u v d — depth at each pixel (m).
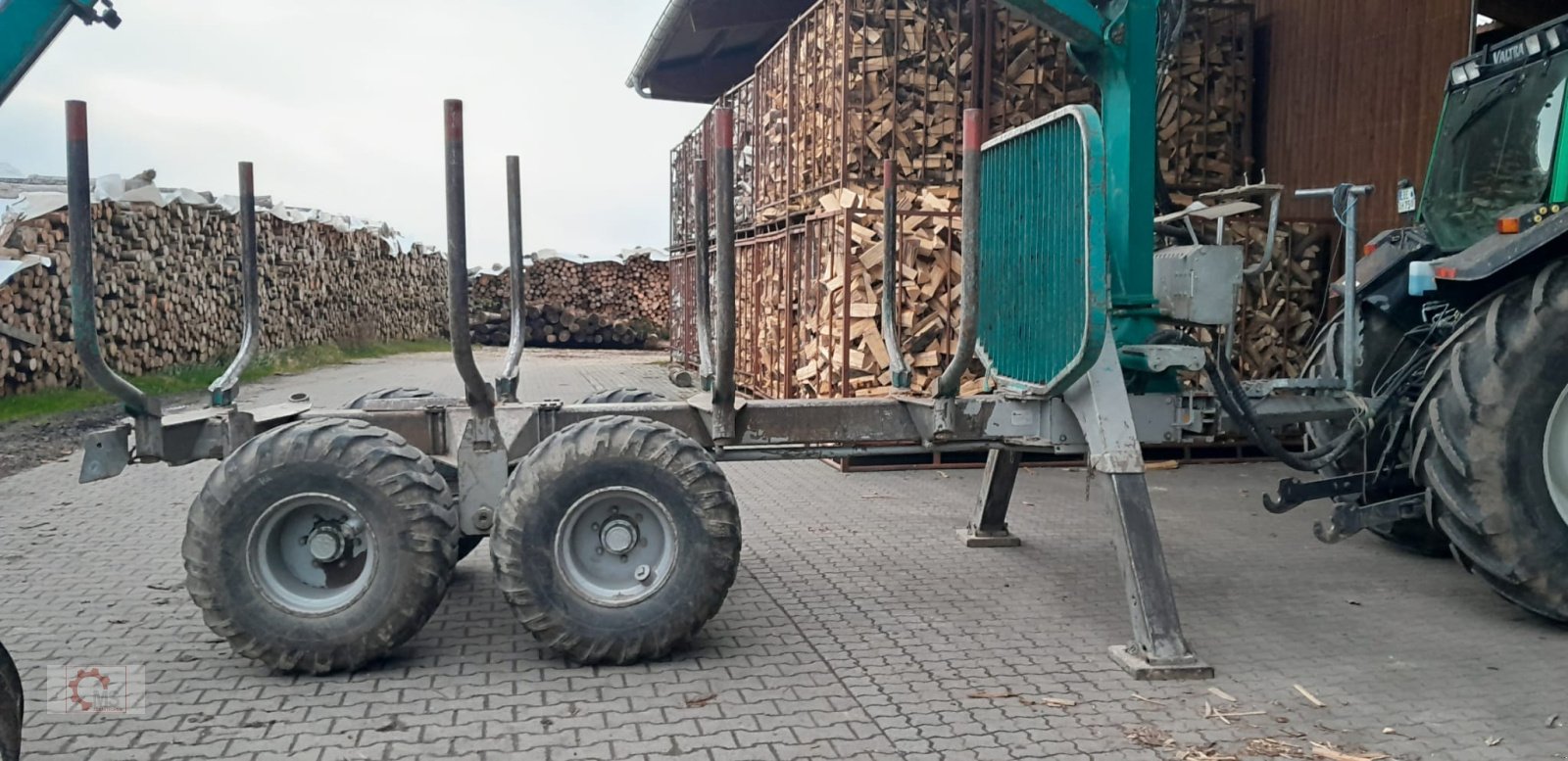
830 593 4.89
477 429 4.09
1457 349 4.48
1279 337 8.82
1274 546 5.87
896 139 8.59
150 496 6.98
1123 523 4.09
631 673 3.84
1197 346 4.58
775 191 10.43
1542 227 4.38
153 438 3.99
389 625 3.75
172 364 14.22
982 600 4.78
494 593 4.84
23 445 8.78
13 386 10.97
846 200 8.33
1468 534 4.40
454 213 3.88
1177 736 3.35
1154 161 4.81
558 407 4.39
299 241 18.73
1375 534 5.80
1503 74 5.19
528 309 25.58
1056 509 6.74
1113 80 4.78
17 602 4.63
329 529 3.79
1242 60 9.91
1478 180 5.31
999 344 5.04
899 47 8.61
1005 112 8.80
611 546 3.90
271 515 3.71
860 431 4.54
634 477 3.85
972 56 8.68
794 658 4.02
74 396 11.38
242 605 3.69
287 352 17.69
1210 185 9.69
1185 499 7.11
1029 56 8.82
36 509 6.55
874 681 3.79
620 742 3.25
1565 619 4.36
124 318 12.86
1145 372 4.78
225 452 4.12
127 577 5.04
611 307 26.50
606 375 16.22
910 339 8.15
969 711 3.52
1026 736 3.33
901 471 8.09
